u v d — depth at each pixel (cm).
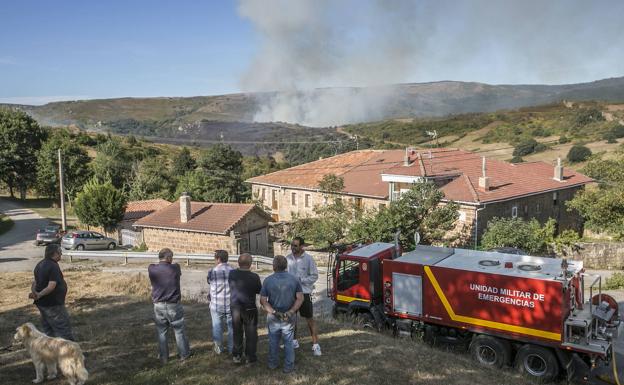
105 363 924
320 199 4394
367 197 3875
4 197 7306
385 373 923
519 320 1132
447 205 2794
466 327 1212
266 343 1048
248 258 884
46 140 7550
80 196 4212
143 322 1267
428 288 1267
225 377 848
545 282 1092
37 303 868
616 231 3197
